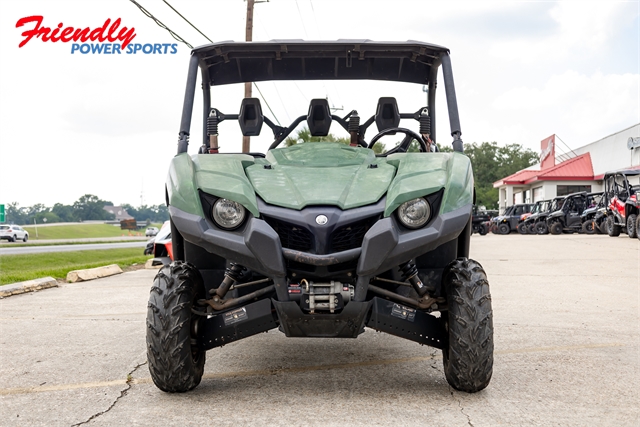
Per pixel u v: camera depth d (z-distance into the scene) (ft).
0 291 30.37
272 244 11.04
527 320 21.56
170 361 11.61
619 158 127.65
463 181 11.94
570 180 142.31
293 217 11.23
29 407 11.71
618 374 13.99
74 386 13.21
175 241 13.10
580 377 13.70
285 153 14.05
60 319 22.74
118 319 22.70
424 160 12.91
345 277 11.37
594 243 68.13
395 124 16.66
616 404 11.65
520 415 10.91
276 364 14.98
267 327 11.89
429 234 11.32
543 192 144.77
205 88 16.80
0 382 13.62
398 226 11.55
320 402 11.70
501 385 12.93
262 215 11.51
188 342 11.69
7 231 187.83
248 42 14.57
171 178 12.39
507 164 306.14
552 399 11.93
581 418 10.79
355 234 11.41
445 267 12.25
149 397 12.21
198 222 11.57
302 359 15.52
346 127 16.78
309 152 13.97
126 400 12.02
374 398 11.94
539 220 114.93
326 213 11.21
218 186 11.80
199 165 12.68
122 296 30.35
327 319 11.32
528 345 17.30
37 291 33.14
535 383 13.15
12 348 17.37
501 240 83.71
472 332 11.38
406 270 12.01
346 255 11.05
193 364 11.93
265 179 12.41
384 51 15.06
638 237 72.28
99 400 12.10
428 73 16.66
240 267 12.03
